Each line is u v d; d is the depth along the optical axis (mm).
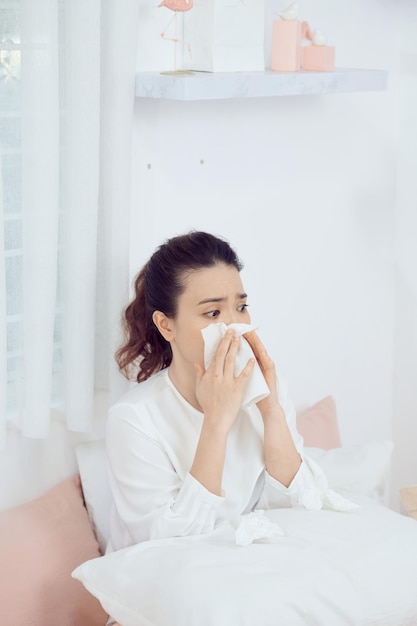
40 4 1667
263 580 1520
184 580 1516
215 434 1679
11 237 1821
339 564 1580
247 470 1814
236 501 1794
